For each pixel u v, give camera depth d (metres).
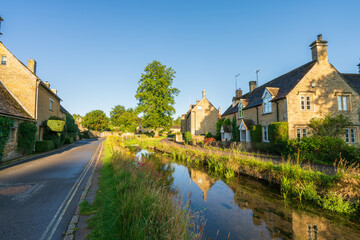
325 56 16.27
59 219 4.23
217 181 9.42
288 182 7.31
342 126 13.75
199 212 5.94
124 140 37.56
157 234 3.58
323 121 14.24
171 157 17.36
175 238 3.39
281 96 15.89
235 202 6.78
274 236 4.66
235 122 24.48
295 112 15.12
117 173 7.47
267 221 5.42
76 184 6.95
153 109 39.12
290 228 5.04
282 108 15.80
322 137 11.12
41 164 11.02
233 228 5.03
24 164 11.00
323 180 6.43
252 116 20.84
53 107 23.58
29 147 14.60
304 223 5.29
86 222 4.05
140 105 40.34
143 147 26.39
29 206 4.93
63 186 6.69
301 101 15.47
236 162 10.75
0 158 11.02
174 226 3.60
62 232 3.71
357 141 15.61
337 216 5.62
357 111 16.05
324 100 15.76
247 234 4.75
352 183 5.85
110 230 3.68
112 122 86.50
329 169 8.66
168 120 40.50
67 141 26.89
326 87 15.93
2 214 4.46
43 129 19.00
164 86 39.81
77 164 11.05
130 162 9.85
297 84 15.43
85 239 3.44
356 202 5.67
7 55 16.58
